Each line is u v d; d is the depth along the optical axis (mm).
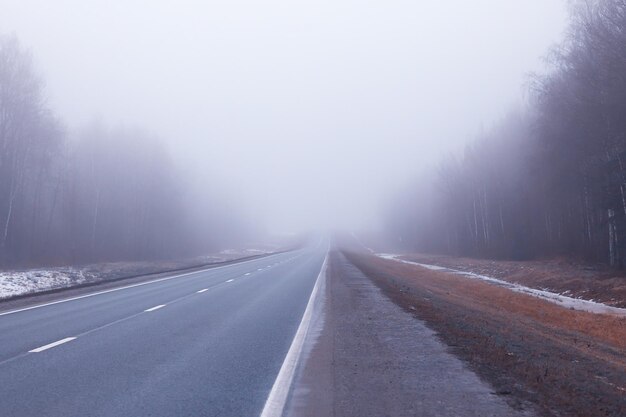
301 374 10570
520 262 57656
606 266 44250
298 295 27109
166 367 11156
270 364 11469
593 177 44125
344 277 39750
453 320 17875
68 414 7996
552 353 13172
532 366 10695
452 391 9008
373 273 43812
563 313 25125
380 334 15172
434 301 24922
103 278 40719
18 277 33875
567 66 42062
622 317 24234
